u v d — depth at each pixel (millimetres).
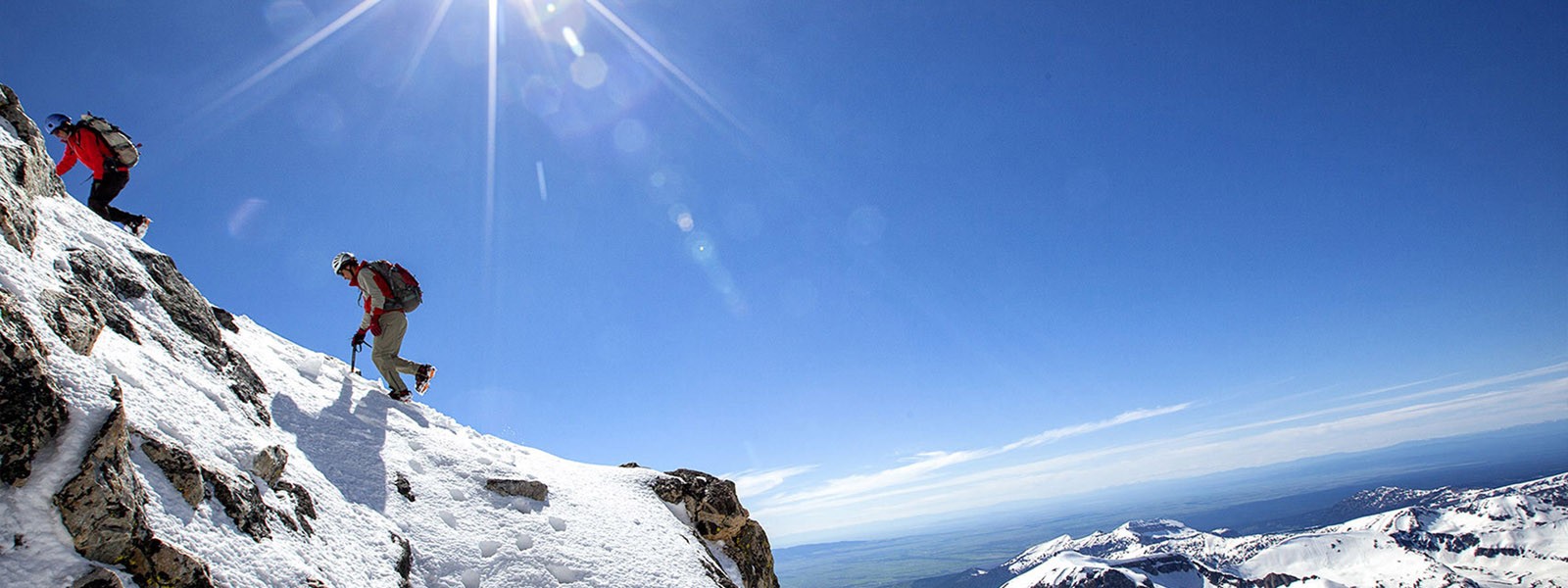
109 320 6270
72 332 5141
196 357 7203
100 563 4051
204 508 4984
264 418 7250
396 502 7703
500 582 7574
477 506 8609
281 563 5234
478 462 9539
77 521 4004
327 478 7191
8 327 4254
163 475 4836
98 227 8117
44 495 3949
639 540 9758
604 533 9398
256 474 5914
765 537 13266
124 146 9953
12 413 3998
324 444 7777
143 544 4258
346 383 10062
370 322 10102
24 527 3822
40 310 4961
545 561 8203
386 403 10047
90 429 4328
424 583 6980
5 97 8109
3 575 3619
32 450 4023
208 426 5844
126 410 5023
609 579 8414
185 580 4371
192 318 7930
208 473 5258
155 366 6094
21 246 5801
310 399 8656
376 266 10406
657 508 11688
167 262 8602
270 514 5645
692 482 12828
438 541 7598
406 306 10500
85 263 6824
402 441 9055
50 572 3791
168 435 5227
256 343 9664
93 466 4180
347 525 6625
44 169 8125
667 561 9602
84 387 4539
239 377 7664
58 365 4480
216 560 4707
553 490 9867
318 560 5734
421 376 10703
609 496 10953
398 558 6836
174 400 5773
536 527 8758
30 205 6527
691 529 11859
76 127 9758
